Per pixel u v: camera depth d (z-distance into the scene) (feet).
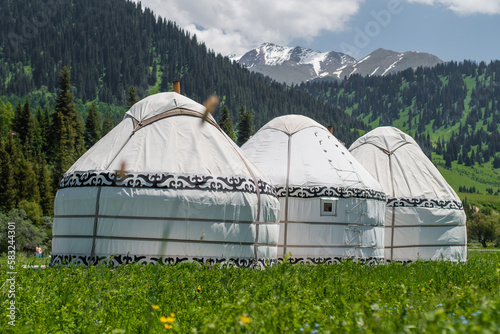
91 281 40.29
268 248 64.28
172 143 62.54
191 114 66.23
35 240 179.83
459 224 94.84
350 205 76.84
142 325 26.08
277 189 76.33
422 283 46.29
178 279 43.14
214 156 62.90
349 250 75.92
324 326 23.48
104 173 59.26
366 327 20.83
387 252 89.81
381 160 95.71
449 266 68.28
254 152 83.35
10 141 283.38
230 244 60.13
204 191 59.36
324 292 37.78
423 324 21.30
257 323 23.08
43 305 29.91
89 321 26.94
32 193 241.96
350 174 79.51
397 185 92.63
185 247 58.29
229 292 37.91
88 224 59.16
